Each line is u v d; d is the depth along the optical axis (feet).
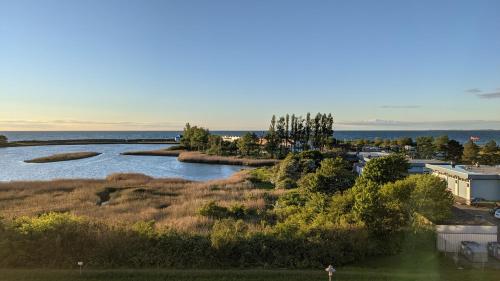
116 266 61.41
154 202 125.80
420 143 351.25
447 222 81.25
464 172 141.79
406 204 84.17
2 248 60.49
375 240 75.10
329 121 381.19
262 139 419.95
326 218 80.33
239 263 63.72
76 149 488.85
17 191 144.36
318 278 57.36
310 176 139.85
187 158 335.88
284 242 66.64
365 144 471.21
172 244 64.69
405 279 58.49
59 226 65.00
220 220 91.61
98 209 112.78
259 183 185.26
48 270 58.23
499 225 100.42
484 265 68.64
